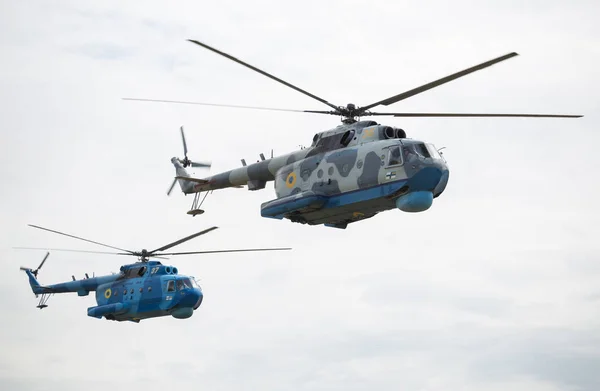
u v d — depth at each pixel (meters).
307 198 41.00
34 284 72.31
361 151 40.06
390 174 38.66
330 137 42.19
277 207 42.47
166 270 61.06
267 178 46.16
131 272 62.06
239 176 47.78
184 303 59.72
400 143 38.88
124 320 62.53
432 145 39.47
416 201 38.34
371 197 39.38
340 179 40.44
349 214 41.41
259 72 39.41
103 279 65.75
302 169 42.53
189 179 50.34
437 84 38.22
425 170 38.22
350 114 42.47
